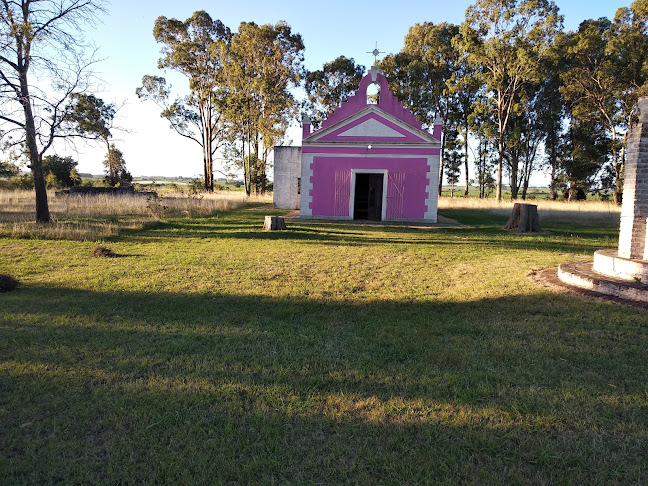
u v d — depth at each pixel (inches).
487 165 2011.6
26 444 102.8
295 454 99.8
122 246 404.8
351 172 751.1
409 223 706.8
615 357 151.7
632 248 247.9
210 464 96.0
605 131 1501.0
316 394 126.6
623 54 1270.9
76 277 274.5
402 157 738.2
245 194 1567.4
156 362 146.3
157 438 105.2
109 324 184.7
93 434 107.3
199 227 573.0
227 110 1557.6
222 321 189.9
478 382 133.7
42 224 496.4
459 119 1891.0
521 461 97.6
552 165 1924.2
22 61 506.9
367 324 188.2
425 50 1811.0
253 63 1609.3
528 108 1673.2
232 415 115.3
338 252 383.6
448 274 295.4
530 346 162.4
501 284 260.4
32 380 133.0
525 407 118.2
